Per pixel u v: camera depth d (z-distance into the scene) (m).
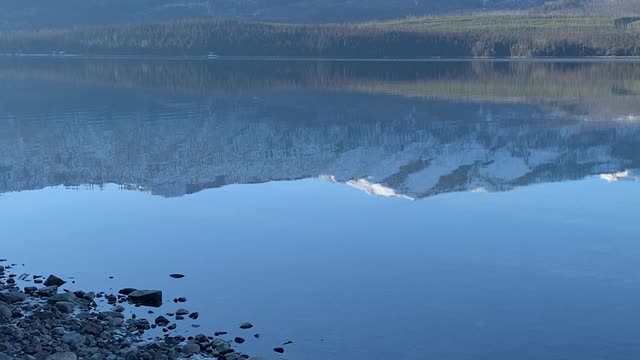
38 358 13.54
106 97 72.31
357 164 38.88
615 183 33.59
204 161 39.97
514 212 28.33
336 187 33.38
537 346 16.19
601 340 16.42
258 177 35.88
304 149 43.44
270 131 50.19
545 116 57.72
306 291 19.47
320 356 15.63
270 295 19.14
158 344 15.06
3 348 13.62
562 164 38.56
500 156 41.09
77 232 25.64
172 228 26.20
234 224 26.80
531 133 49.06
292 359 15.45
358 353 15.82
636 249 23.19
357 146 44.47
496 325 17.27
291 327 17.03
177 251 23.23
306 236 25.06
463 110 61.84
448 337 16.62
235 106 64.88
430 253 22.97
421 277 20.66
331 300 18.81
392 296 19.14
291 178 35.62
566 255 22.66
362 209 29.05
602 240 24.25
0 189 33.44
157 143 45.28
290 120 55.81
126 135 48.06
